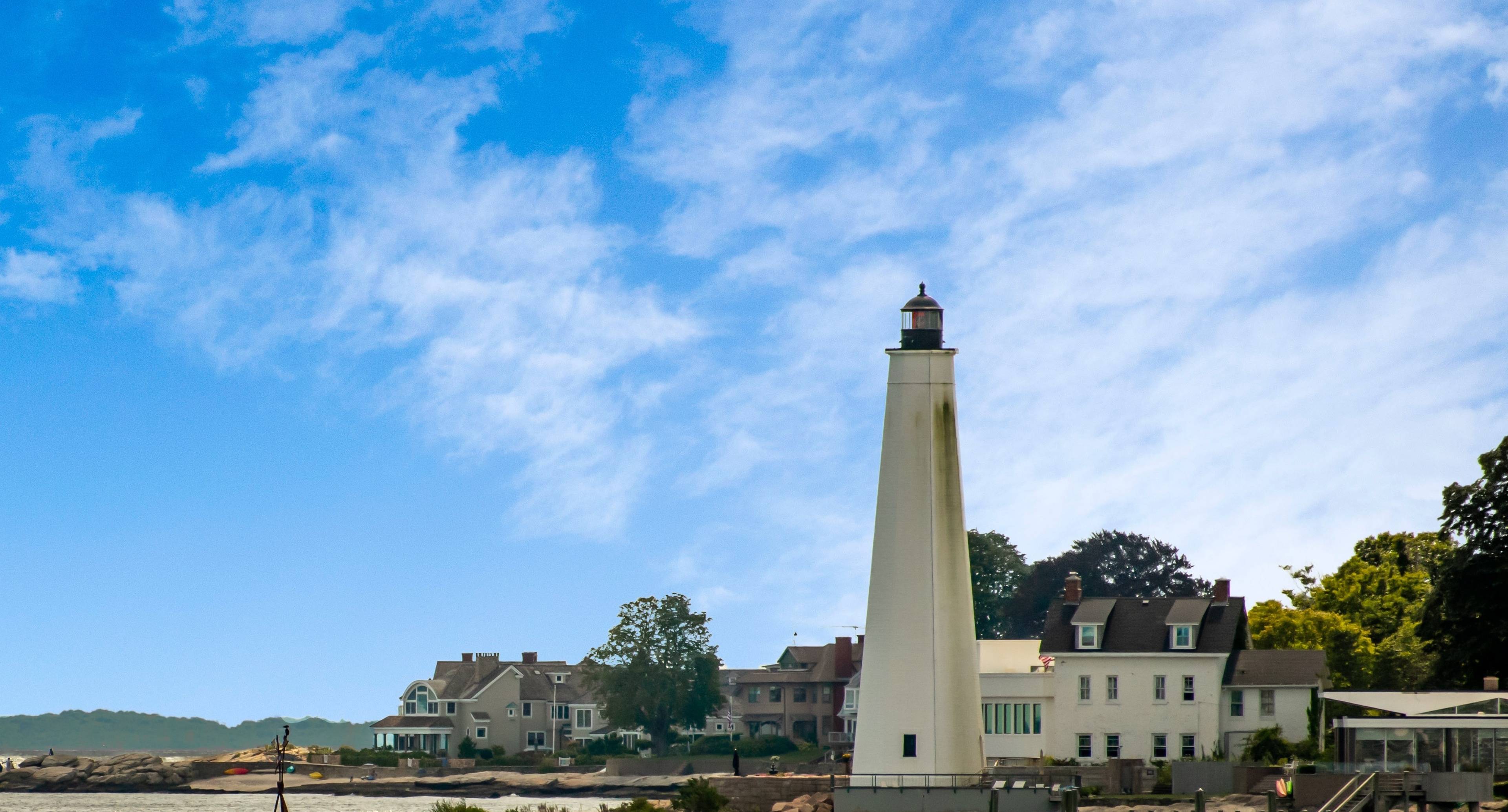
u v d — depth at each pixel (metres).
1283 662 96.62
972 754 66.38
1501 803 65.38
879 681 66.88
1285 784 67.06
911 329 68.81
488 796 150.88
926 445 67.69
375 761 173.50
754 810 79.31
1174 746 96.31
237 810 131.88
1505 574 85.25
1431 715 69.31
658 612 166.62
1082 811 68.75
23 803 145.12
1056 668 98.88
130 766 169.12
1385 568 125.50
